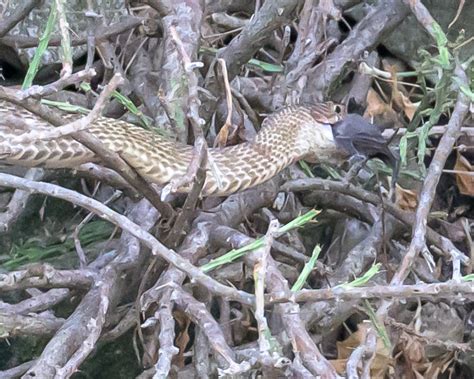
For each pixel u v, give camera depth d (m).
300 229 2.41
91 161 1.71
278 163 1.90
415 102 2.74
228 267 2.01
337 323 2.01
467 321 2.39
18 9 2.23
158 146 1.76
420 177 2.32
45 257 2.35
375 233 2.20
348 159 1.96
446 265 2.23
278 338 1.81
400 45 2.74
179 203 1.85
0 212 2.35
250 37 2.11
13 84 2.62
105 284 1.66
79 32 2.50
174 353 1.39
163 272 1.70
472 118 2.43
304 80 2.31
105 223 2.47
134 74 2.39
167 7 2.16
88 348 1.42
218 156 1.85
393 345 2.05
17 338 2.22
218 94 2.17
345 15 2.78
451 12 2.74
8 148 1.47
